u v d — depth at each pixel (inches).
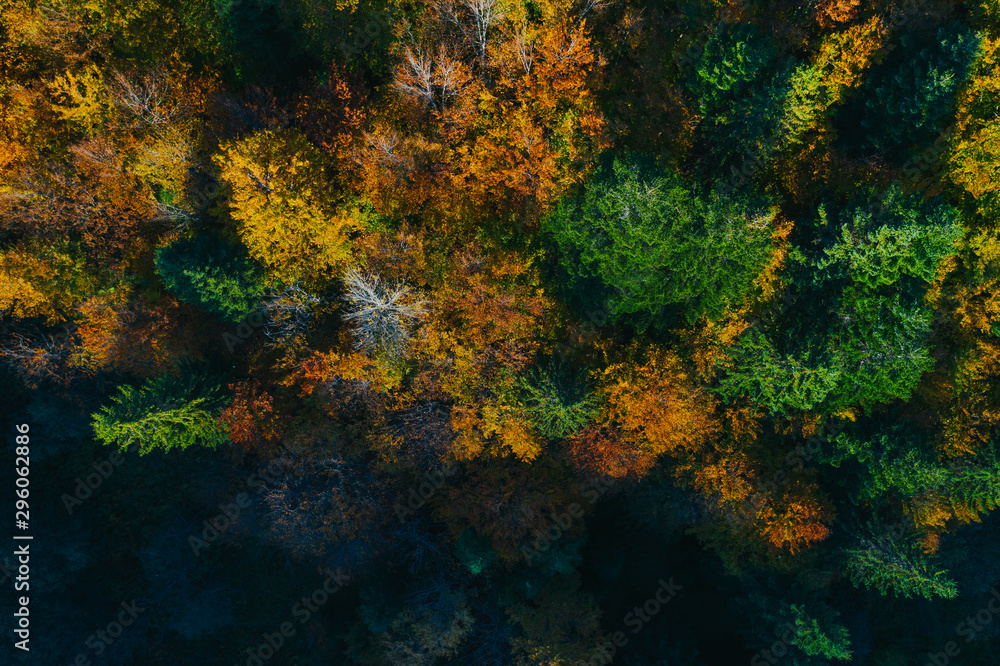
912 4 860.6
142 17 981.8
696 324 995.3
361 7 922.1
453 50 935.0
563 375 981.2
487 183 949.2
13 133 990.4
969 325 973.2
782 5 921.5
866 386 921.5
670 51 930.1
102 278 1008.9
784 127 869.8
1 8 975.0
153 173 957.2
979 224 948.0
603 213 813.9
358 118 936.9
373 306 919.7
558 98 919.0
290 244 933.2
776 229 903.1
